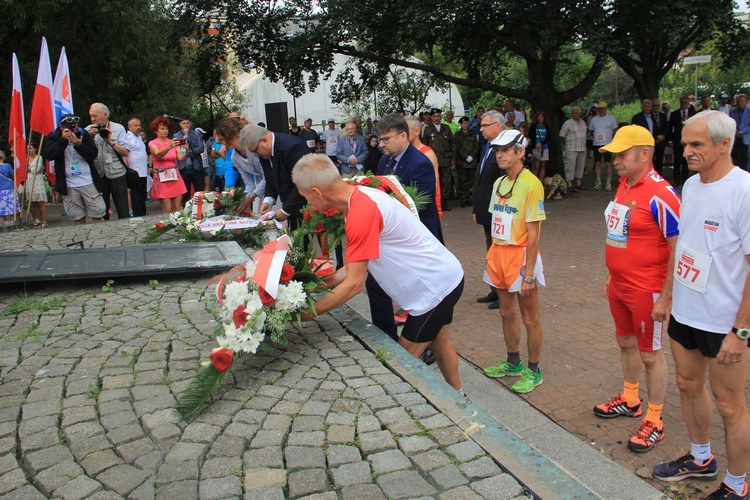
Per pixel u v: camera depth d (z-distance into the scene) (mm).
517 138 4402
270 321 3250
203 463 2494
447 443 2570
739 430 3096
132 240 7215
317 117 25000
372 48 15570
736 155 14539
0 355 3719
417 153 5227
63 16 17438
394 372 3316
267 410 2922
